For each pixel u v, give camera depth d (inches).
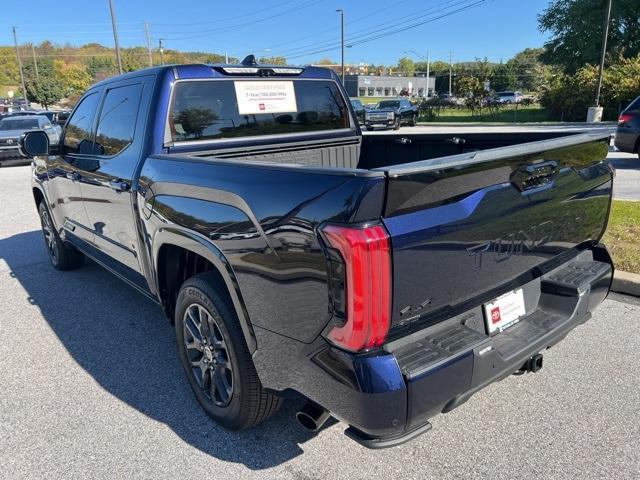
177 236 110.0
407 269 74.0
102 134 152.9
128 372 138.9
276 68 151.9
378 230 69.9
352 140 174.1
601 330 150.1
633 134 443.2
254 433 111.2
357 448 105.6
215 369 109.6
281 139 153.4
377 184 69.1
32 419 118.6
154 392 128.6
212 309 102.7
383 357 75.1
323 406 81.7
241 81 143.0
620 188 346.0
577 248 117.7
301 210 77.6
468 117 1481.3
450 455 102.6
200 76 134.3
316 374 80.9
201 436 110.9
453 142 155.6
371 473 98.4
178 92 131.0
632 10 1440.7
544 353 138.9
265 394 101.1
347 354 75.9
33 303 190.1
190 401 124.3
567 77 1322.6
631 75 1216.2
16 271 229.1
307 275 78.0
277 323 86.5
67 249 217.3
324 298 76.0
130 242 139.5
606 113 1246.3
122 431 113.3
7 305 188.9
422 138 161.8
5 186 492.4
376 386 73.2
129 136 137.3
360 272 69.8
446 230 77.5
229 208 93.7
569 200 104.1
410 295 75.6
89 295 197.0
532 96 1674.5
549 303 107.0
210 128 137.6
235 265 92.9
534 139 136.8
